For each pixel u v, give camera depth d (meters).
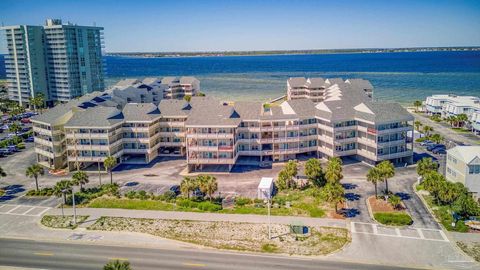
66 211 96.31
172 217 91.69
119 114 134.75
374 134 123.25
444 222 85.00
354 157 135.38
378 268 68.81
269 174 121.44
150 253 75.62
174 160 137.62
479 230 81.75
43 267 71.00
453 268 68.56
